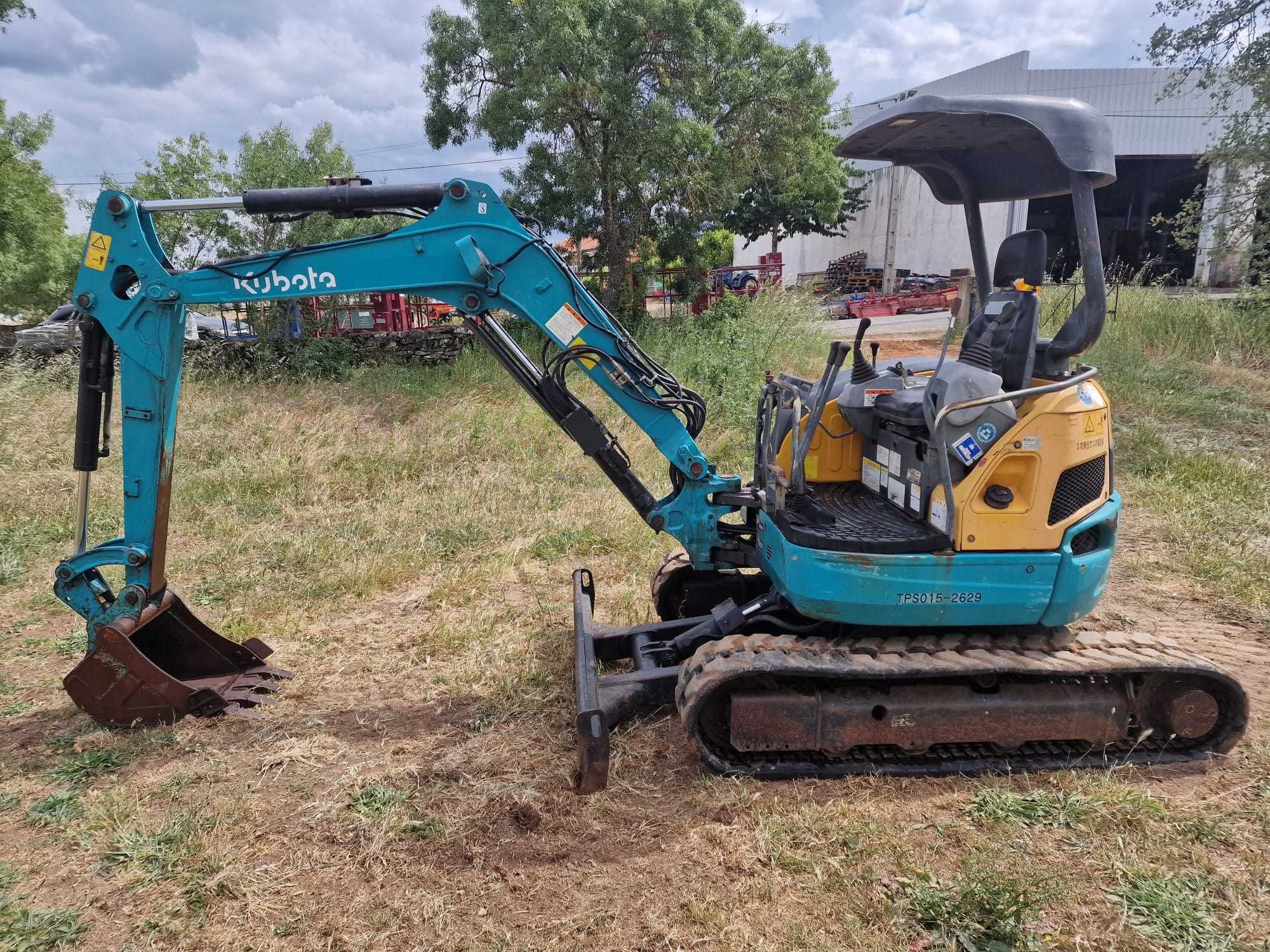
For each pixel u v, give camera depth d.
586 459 8.84
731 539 4.62
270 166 13.53
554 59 13.66
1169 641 3.86
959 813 3.39
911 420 3.79
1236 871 3.01
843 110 21.88
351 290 4.13
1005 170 4.35
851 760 3.71
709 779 3.61
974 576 3.59
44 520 7.29
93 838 3.31
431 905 2.92
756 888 2.96
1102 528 3.80
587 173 14.52
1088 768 3.65
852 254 31.59
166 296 4.01
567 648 4.96
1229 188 13.14
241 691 4.42
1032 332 3.53
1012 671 3.51
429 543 6.73
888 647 3.67
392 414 10.66
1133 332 12.92
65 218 20.08
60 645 5.14
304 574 6.22
